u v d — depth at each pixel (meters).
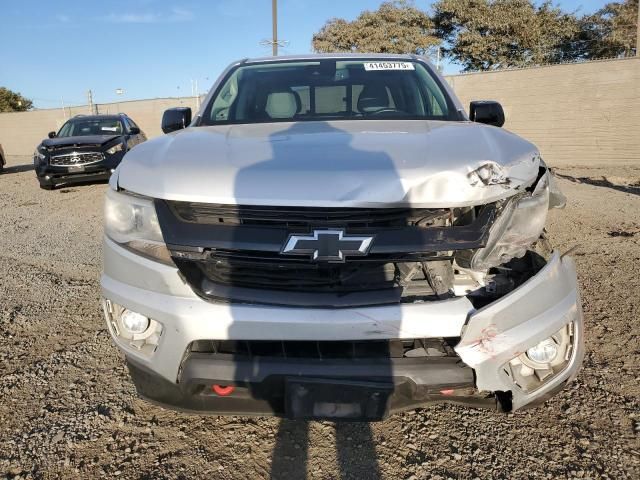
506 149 2.25
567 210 7.83
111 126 12.00
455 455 2.39
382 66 3.60
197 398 2.21
